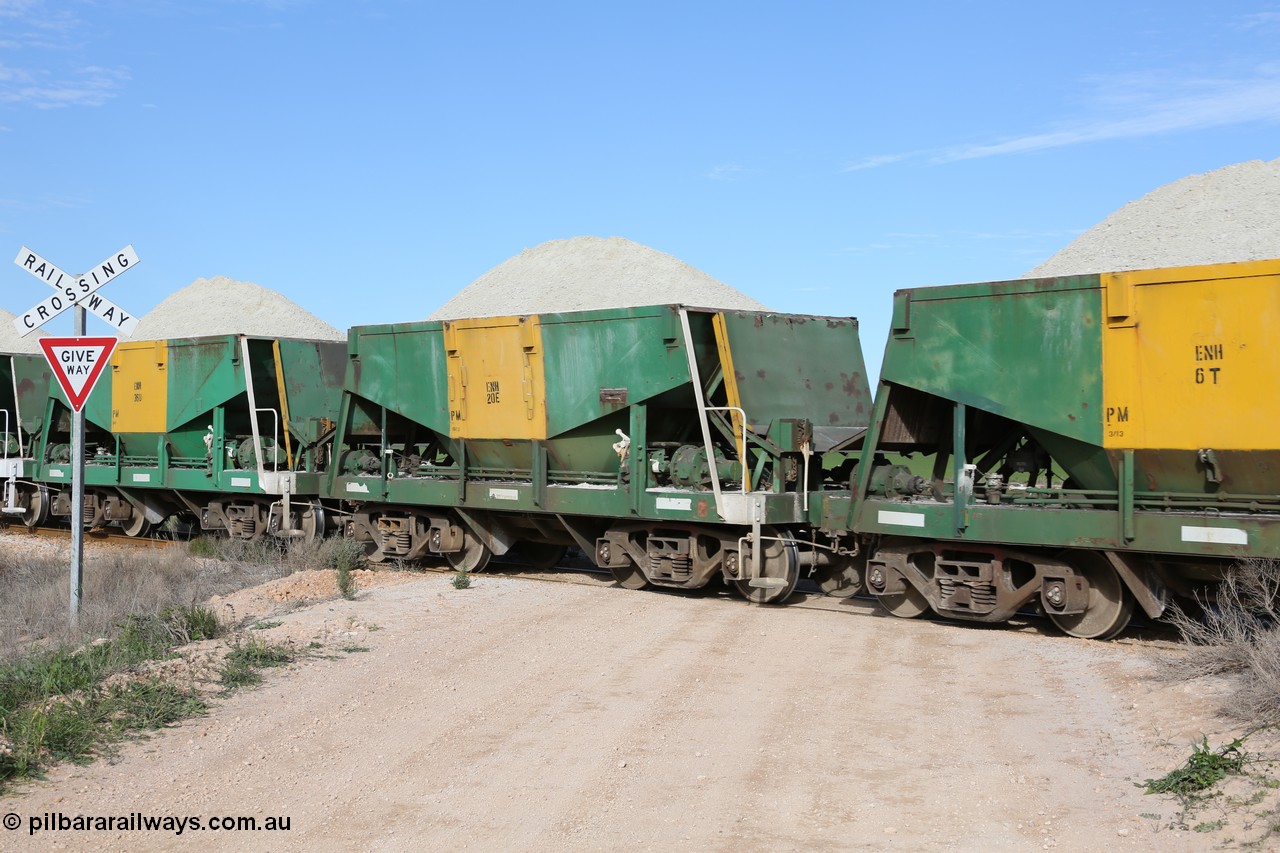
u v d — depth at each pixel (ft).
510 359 56.85
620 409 52.31
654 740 27.14
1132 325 37.83
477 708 29.94
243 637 37.50
